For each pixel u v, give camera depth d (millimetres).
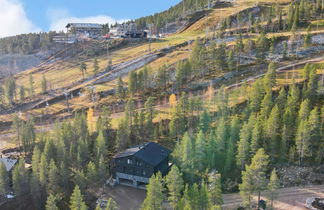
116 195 76562
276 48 140750
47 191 76000
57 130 93875
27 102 152250
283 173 76125
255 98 91562
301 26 162500
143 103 123812
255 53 140625
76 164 82375
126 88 141375
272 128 79438
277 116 79375
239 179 75438
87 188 77750
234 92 108875
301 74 112188
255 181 61750
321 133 78625
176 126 91250
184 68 125062
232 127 82250
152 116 100062
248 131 77375
